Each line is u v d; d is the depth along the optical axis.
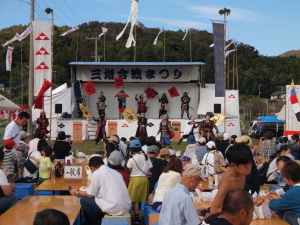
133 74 26.50
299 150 14.32
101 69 26.38
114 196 7.10
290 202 5.94
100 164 7.36
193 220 4.43
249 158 4.48
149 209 7.28
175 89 27.03
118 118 26.39
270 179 9.32
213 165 9.36
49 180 9.55
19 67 58.50
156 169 8.91
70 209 6.79
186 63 26.34
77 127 24.30
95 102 27.66
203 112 26.42
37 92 20.81
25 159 11.26
